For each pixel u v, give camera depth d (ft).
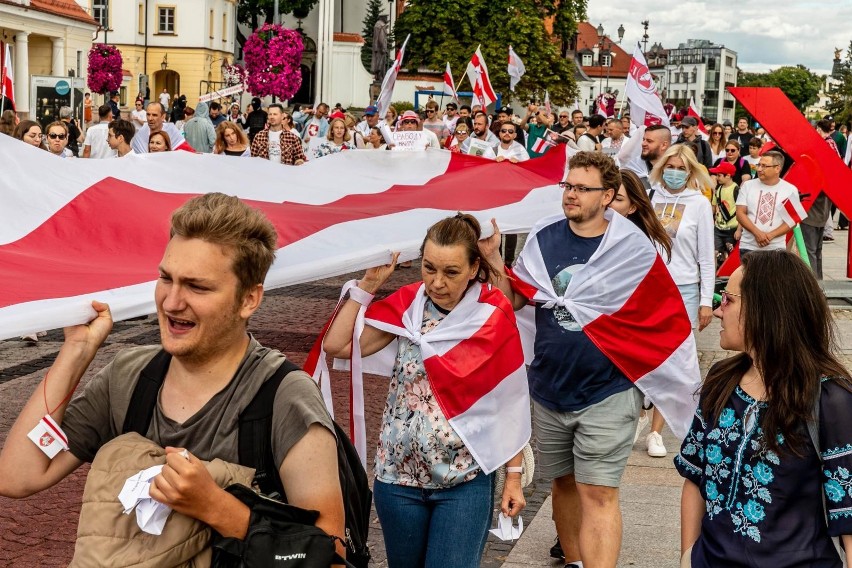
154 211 13.23
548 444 15.81
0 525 18.39
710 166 50.11
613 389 15.37
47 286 9.91
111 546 7.55
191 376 8.12
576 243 15.75
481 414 13.02
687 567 10.44
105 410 8.45
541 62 184.03
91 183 13.76
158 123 40.83
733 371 10.37
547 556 17.66
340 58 193.67
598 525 15.12
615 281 15.42
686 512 10.64
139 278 10.50
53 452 8.25
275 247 8.27
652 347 15.60
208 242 7.79
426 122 72.95
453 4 180.86
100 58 139.74
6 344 32.37
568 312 15.48
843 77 270.05
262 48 124.67
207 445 8.03
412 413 13.01
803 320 9.91
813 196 39.75
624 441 15.35
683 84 359.46
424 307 13.33
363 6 253.44
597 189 15.40
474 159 23.06
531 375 15.92
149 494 7.44
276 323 36.14
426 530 13.15
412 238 14.14
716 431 10.24
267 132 47.78
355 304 13.37
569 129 66.64
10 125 38.52
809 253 43.57
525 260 15.92
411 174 22.21
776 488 9.86
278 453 7.98
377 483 13.21
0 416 24.75
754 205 34.94
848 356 30.99
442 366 12.89
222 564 7.66
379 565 17.39
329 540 7.74
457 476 12.85
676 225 22.77
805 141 39.68
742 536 9.98
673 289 15.81
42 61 160.56
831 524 9.77
